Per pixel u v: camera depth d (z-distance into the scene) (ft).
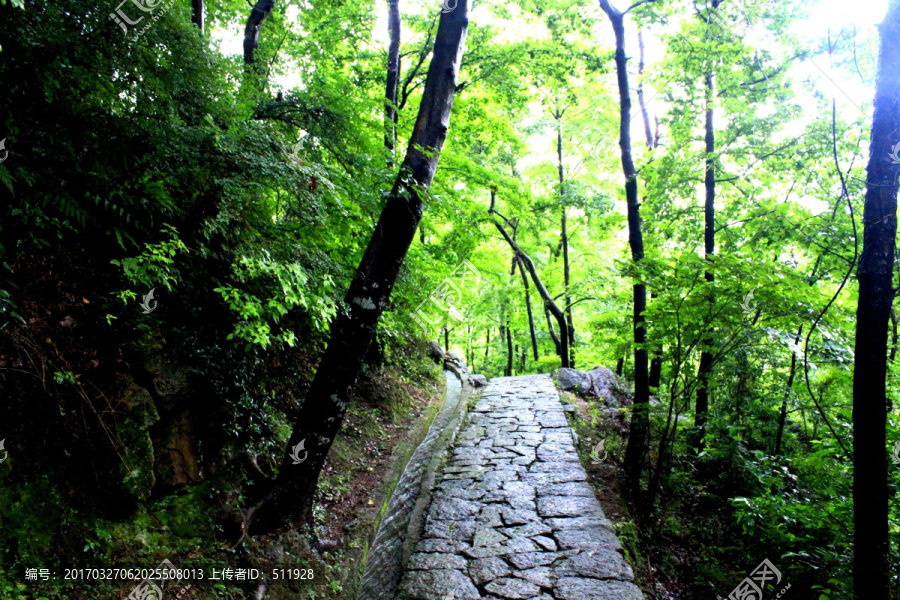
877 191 9.35
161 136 9.40
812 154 21.63
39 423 7.97
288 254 11.66
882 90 9.34
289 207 12.26
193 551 9.38
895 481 12.97
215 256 11.32
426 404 27.66
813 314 13.75
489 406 30.09
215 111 11.00
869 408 9.29
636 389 18.90
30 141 8.27
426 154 13.39
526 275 56.70
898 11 9.15
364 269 13.03
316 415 12.42
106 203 8.88
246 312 9.91
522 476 18.74
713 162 23.38
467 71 28.73
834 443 15.66
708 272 15.29
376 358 24.94
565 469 19.39
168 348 10.50
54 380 8.13
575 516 15.43
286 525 11.84
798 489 16.67
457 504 16.38
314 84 14.14
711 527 15.79
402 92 28.43
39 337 8.22
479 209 28.45
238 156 9.90
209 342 11.51
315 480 12.59
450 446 22.43
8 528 7.15
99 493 8.44
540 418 26.84
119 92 9.29
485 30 28.27
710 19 21.47
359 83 27.02
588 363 49.24
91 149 9.17
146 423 9.45
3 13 7.26
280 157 10.70
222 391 11.43
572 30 26.21
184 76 10.14
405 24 27.71
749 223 23.24
